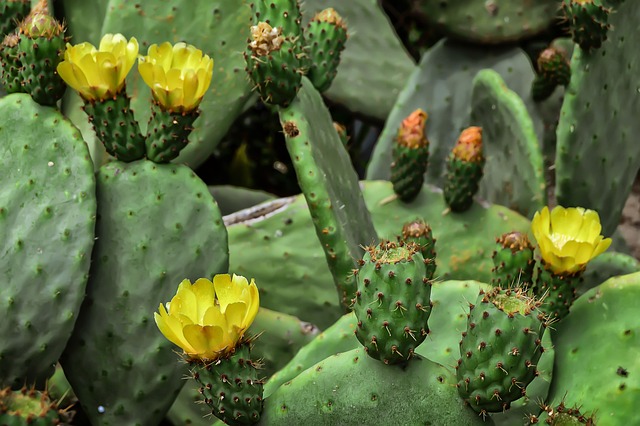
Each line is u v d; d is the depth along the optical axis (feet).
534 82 7.36
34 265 5.60
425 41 8.15
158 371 5.73
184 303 5.18
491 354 4.99
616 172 6.67
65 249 5.62
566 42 7.64
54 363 5.67
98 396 5.77
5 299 5.59
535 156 6.91
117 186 5.70
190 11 6.68
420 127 6.64
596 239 5.68
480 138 6.64
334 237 5.76
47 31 5.68
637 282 5.57
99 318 5.70
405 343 5.08
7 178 5.68
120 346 5.71
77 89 5.62
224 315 5.10
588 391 5.49
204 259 5.72
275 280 6.62
